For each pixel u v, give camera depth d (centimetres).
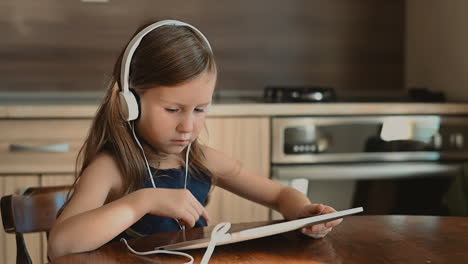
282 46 315
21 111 250
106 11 301
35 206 154
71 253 115
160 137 130
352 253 115
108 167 137
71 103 274
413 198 270
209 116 258
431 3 300
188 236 125
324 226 124
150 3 304
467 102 275
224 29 310
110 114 139
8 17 296
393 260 111
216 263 110
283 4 314
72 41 300
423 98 289
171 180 148
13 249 252
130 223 120
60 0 298
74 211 126
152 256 113
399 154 267
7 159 252
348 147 265
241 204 264
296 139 263
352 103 265
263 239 124
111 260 110
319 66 318
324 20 317
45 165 253
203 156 155
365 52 320
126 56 131
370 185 266
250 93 314
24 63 298
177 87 126
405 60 322
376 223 136
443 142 270
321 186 262
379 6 320
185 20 307
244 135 260
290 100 275
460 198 261
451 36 285
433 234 127
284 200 150
